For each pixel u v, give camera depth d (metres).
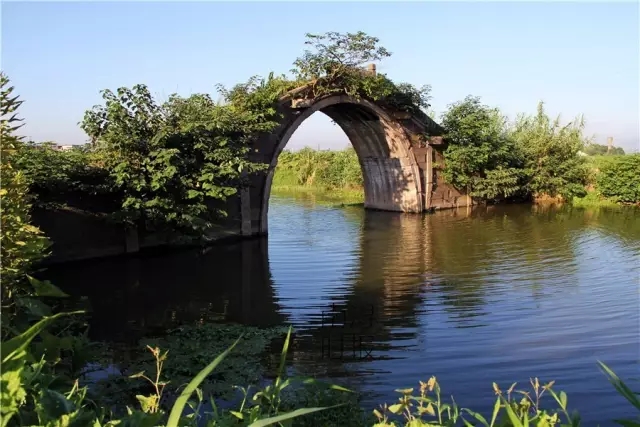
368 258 16.03
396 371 7.38
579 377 7.10
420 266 14.77
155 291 12.03
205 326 9.45
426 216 26.73
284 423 3.06
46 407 2.64
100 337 8.86
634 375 7.14
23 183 5.43
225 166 16.11
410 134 27.80
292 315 10.27
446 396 6.57
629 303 10.80
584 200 33.03
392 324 9.62
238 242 19.00
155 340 8.66
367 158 29.80
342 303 11.08
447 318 9.95
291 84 21.55
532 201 33.31
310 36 22.09
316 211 29.31
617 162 31.67
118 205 15.45
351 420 5.25
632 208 29.80
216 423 3.16
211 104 17.53
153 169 14.77
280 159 49.69
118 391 6.56
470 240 19.22
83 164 14.51
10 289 4.77
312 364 7.68
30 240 5.18
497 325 9.47
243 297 11.55
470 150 28.23
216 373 7.30
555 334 8.92
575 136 33.53
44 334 4.47
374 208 30.52
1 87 4.94
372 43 23.03
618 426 5.75
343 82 23.55
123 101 14.95
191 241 17.84
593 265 14.65
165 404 6.18
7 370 2.19
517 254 16.44
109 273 13.80
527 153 32.62
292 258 16.08
